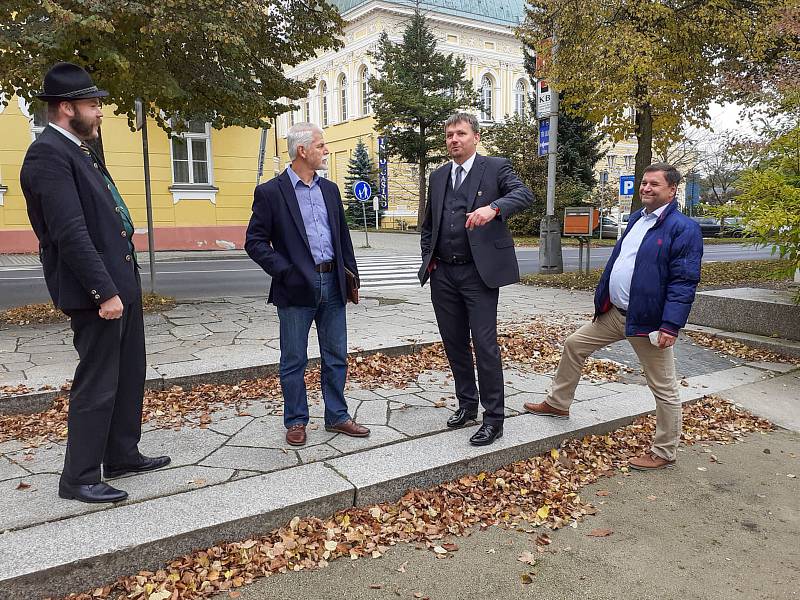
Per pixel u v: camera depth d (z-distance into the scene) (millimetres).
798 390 5461
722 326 7297
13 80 6949
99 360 2992
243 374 5121
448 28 39656
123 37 7254
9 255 17547
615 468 3992
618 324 4055
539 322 7992
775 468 4039
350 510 3221
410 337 6523
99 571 2600
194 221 19797
